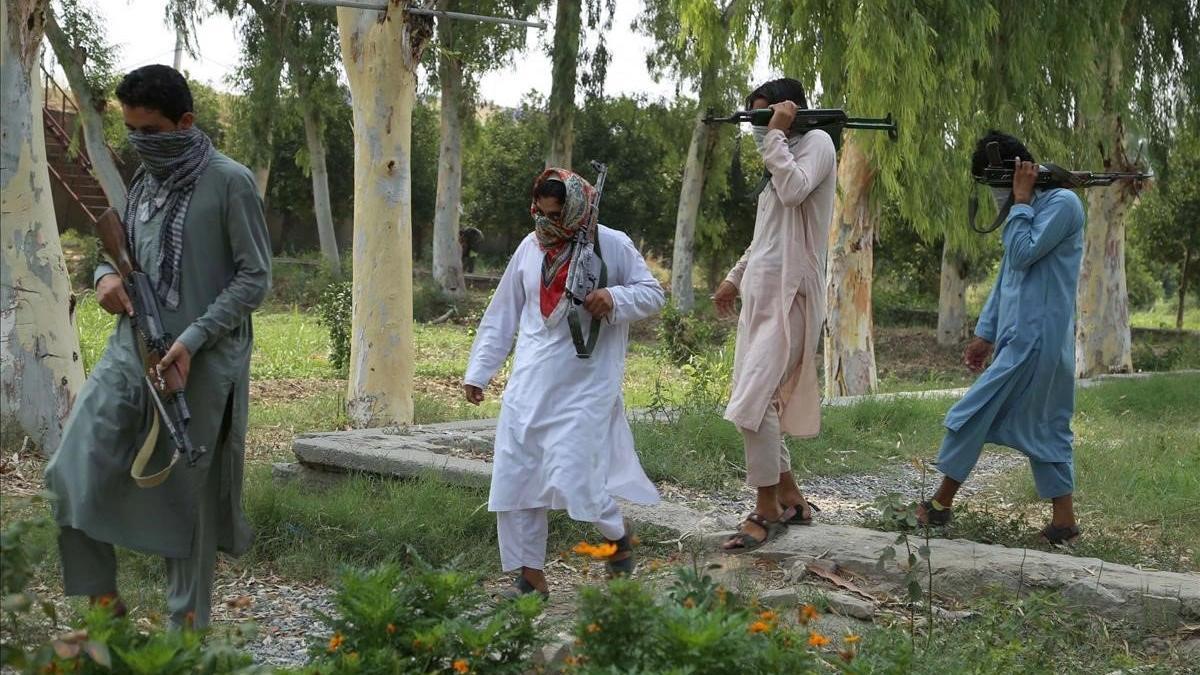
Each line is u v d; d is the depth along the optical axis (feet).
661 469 25.46
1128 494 24.99
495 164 138.92
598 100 94.27
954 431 19.81
